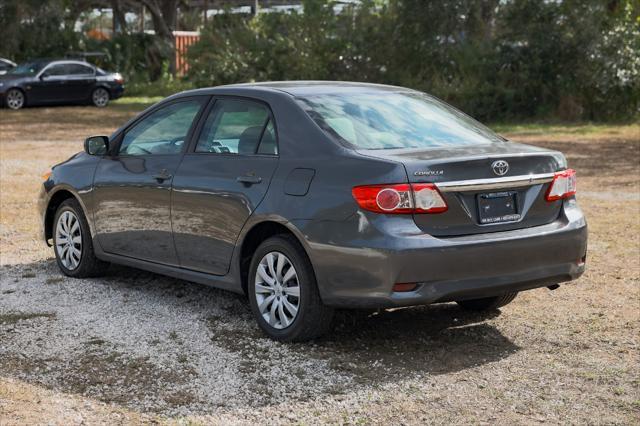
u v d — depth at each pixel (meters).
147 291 7.05
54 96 31.09
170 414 4.53
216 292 7.05
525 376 5.10
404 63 28.27
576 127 24.08
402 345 5.68
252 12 33.81
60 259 7.59
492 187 5.29
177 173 6.33
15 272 7.73
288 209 5.47
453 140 5.78
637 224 10.01
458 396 4.78
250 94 6.12
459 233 5.22
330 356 5.44
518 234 5.37
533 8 26.05
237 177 5.85
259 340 5.75
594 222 10.17
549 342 5.76
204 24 32.62
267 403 4.68
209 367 5.24
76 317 6.31
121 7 46.47
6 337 5.83
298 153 5.59
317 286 5.45
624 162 16.14
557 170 5.63
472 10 27.34
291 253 5.52
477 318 6.32
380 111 5.93
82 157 7.45
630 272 7.71
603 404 4.67
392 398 4.75
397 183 5.07
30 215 10.64
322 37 28.55
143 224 6.64
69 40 39.56
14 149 18.56
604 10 26.27
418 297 5.09
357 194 5.16
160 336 5.85
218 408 4.61
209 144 6.25
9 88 30.05
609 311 6.49
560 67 26.00
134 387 4.91
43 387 4.92
